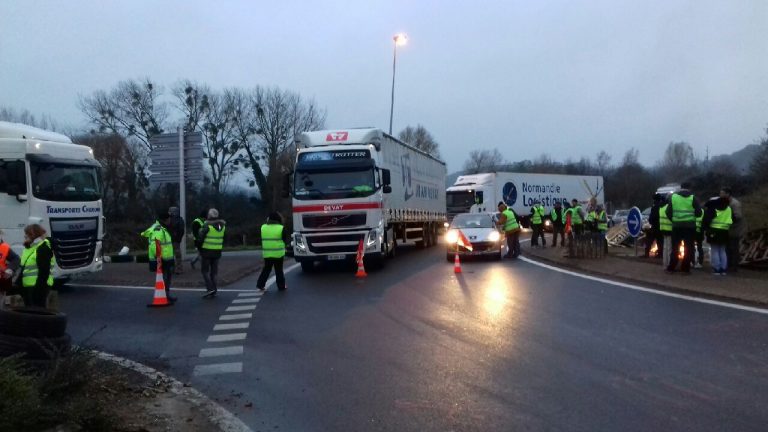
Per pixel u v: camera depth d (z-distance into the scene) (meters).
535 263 19.73
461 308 11.84
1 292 11.13
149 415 6.48
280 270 15.50
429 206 30.98
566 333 9.44
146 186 52.53
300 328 10.72
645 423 5.80
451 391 6.93
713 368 7.40
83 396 6.52
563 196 49.69
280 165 56.62
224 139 57.19
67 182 15.95
